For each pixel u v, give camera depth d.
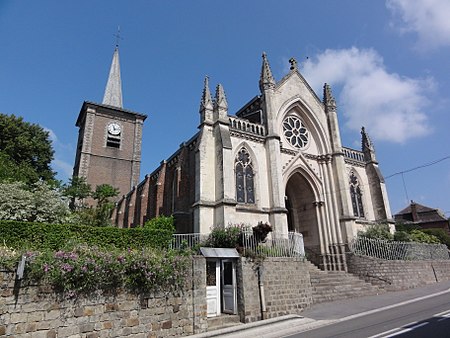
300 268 17.20
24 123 39.84
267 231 17.34
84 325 10.19
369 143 33.75
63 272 10.02
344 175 29.03
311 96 31.55
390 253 24.33
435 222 52.91
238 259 15.29
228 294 15.23
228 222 21.20
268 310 14.99
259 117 29.30
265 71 28.64
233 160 24.27
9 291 9.23
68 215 20.75
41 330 9.45
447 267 27.66
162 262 12.46
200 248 14.87
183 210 26.88
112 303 10.91
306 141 30.31
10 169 28.66
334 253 26.66
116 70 63.59
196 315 12.69
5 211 17.34
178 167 28.67
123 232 17.48
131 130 55.91
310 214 28.86
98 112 53.75
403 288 22.36
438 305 14.62
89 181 48.81
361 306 16.02
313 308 16.36
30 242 14.51
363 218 30.52
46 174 39.41
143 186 38.81
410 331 9.74
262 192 24.80
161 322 11.77
